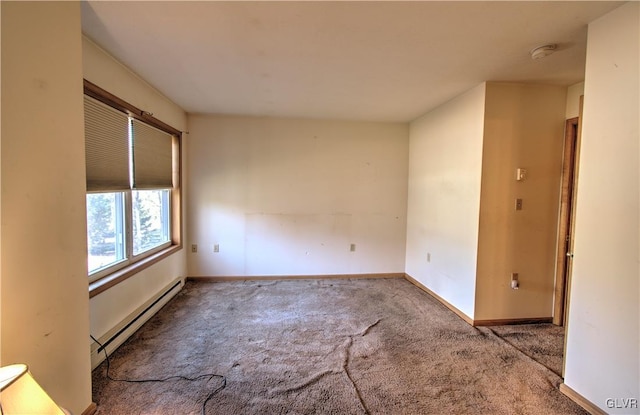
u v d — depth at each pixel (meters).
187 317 2.95
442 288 3.42
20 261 1.22
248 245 4.19
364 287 3.97
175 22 1.73
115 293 2.34
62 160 1.43
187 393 1.83
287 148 4.18
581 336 1.79
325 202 4.29
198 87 2.90
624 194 1.57
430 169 3.71
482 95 2.71
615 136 1.60
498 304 2.85
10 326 1.19
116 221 2.54
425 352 2.35
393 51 2.10
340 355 2.29
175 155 3.67
